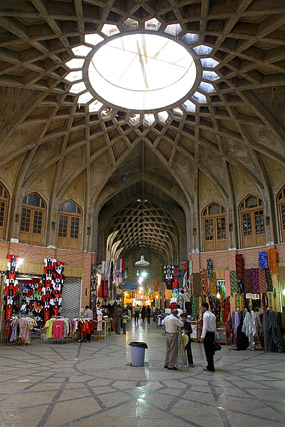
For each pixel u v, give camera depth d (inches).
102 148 649.6
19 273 589.6
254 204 650.8
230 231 662.5
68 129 576.4
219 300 580.1
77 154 651.5
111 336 586.6
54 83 465.4
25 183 613.6
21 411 178.2
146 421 166.1
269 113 499.5
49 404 190.9
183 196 740.7
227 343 485.1
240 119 532.1
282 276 577.9
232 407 189.9
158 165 727.7
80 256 669.9
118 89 557.6
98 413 176.7
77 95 510.6
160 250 1368.1
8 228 589.3
